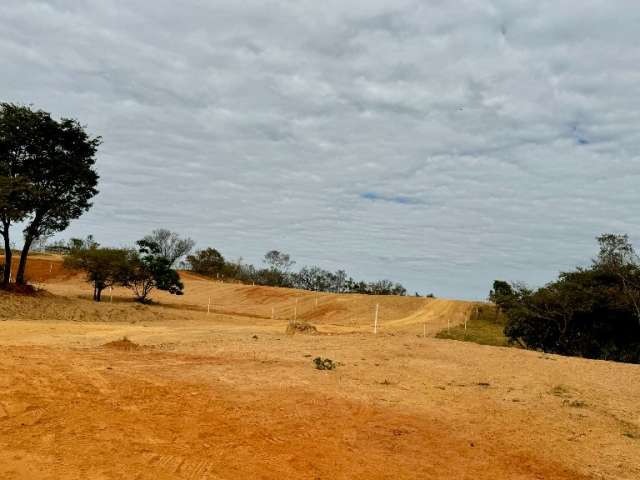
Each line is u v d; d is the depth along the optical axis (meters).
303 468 5.89
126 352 12.45
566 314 28.28
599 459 7.43
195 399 8.02
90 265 42.22
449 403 9.70
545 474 6.65
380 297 68.00
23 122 31.55
